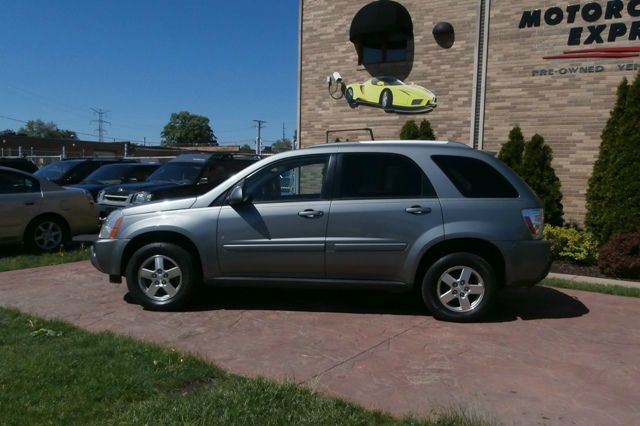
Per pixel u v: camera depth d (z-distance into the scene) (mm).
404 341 5180
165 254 6141
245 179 6137
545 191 10969
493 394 3998
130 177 15508
